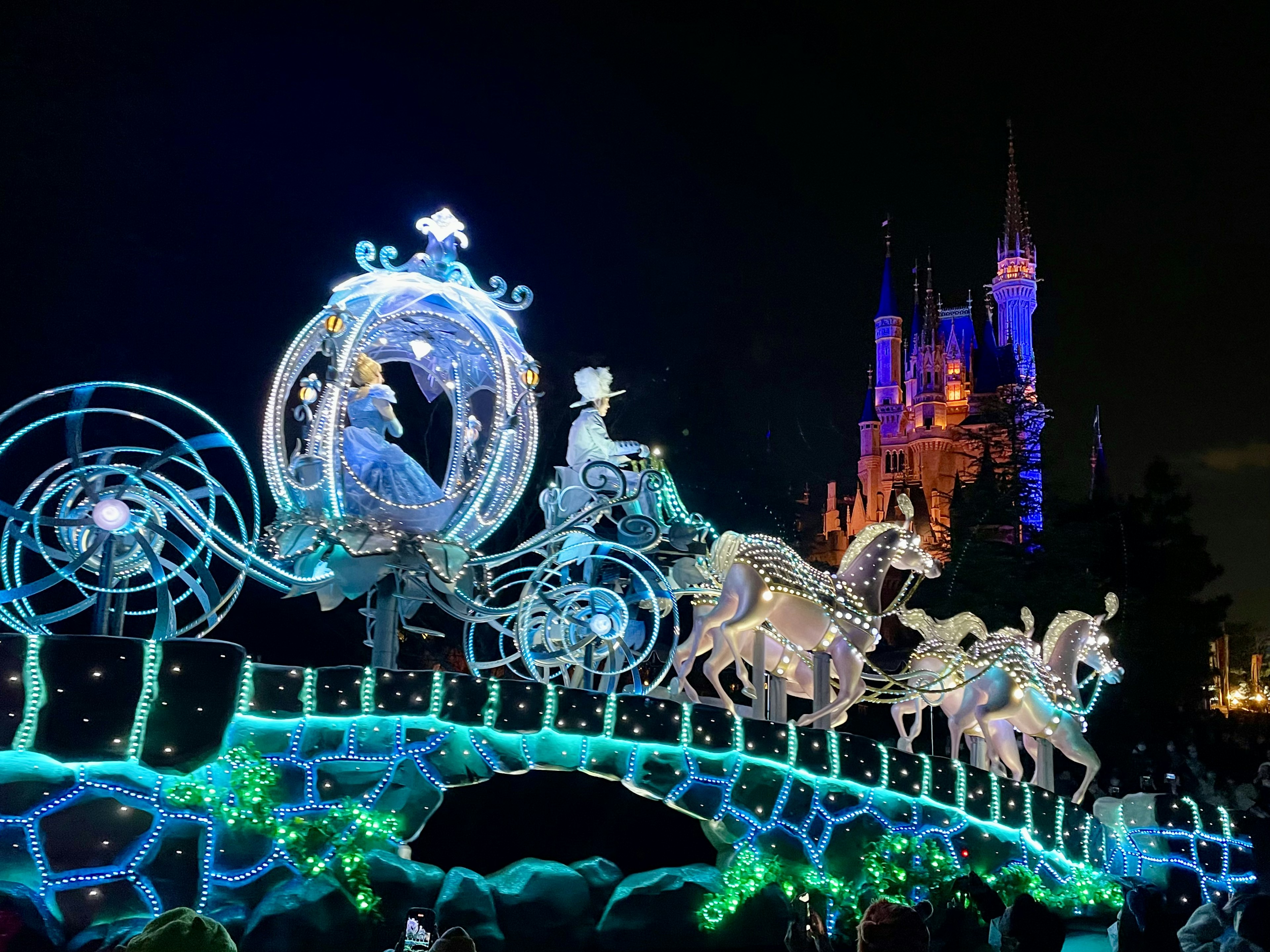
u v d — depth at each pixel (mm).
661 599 14047
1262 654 65562
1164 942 8906
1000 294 111500
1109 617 17344
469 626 13500
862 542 15328
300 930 9570
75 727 9109
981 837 14469
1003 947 6449
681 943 11555
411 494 12922
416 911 7875
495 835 11844
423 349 13969
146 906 9180
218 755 9719
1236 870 16266
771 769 13023
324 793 10562
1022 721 16141
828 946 9977
